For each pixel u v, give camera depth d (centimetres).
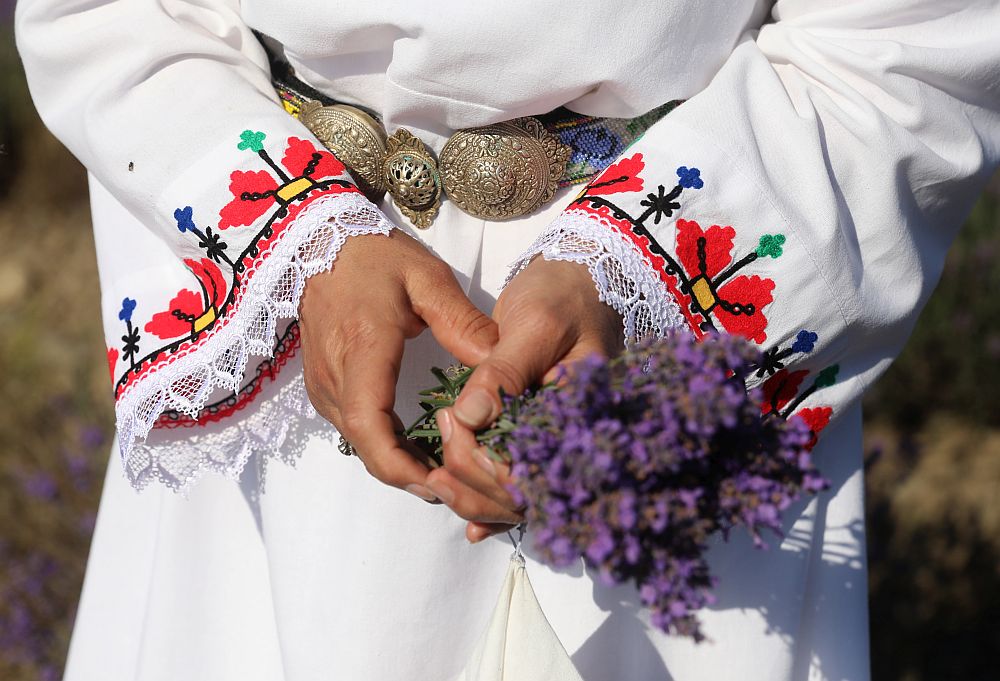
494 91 106
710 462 82
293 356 116
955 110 113
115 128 113
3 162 564
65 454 307
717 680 118
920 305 116
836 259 106
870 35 112
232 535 133
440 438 101
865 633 126
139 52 114
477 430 87
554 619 119
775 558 117
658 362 80
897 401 389
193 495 132
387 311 97
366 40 108
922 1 110
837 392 115
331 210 103
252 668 133
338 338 97
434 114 110
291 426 118
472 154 110
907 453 353
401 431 98
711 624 117
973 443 373
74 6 118
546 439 78
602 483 76
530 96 106
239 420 118
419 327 100
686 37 106
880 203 109
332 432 116
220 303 110
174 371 111
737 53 111
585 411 78
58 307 458
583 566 117
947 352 384
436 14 102
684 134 105
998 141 118
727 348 79
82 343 420
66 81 119
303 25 108
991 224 390
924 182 112
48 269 493
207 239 108
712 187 103
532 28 102
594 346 93
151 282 118
